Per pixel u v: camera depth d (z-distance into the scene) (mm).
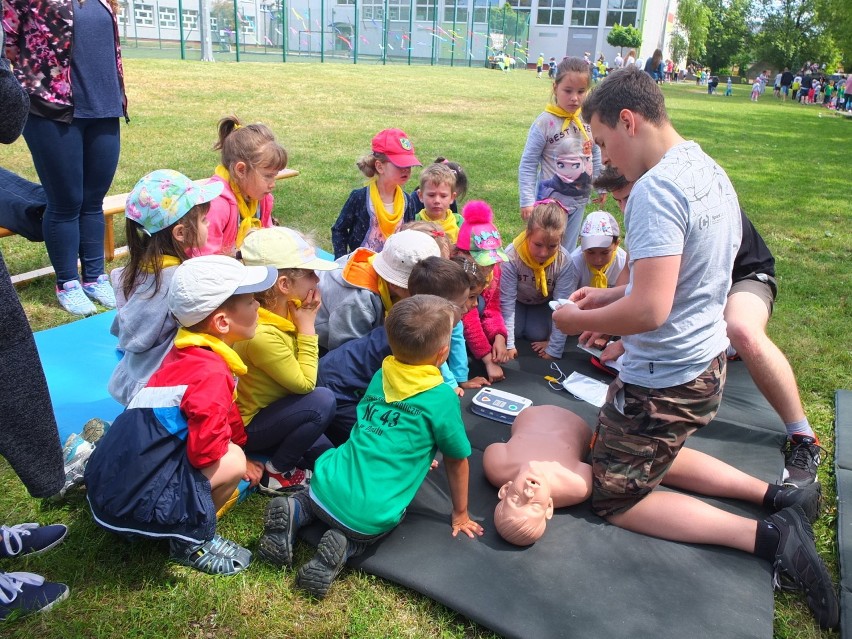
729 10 56000
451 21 44500
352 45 38625
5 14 3557
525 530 2354
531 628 2059
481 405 3297
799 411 2975
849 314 4941
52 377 3402
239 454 2324
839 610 2193
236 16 26141
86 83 3896
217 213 3258
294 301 2633
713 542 2410
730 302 3098
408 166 3924
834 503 2777
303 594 2215
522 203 4812
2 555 2275
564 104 4586
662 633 2061
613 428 2453
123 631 2062
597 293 2955
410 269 2943
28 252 5191
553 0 50062
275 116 13297
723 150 13344
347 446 2391
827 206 8633
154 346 2725
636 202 2168
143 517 2119
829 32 45500
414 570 2266
